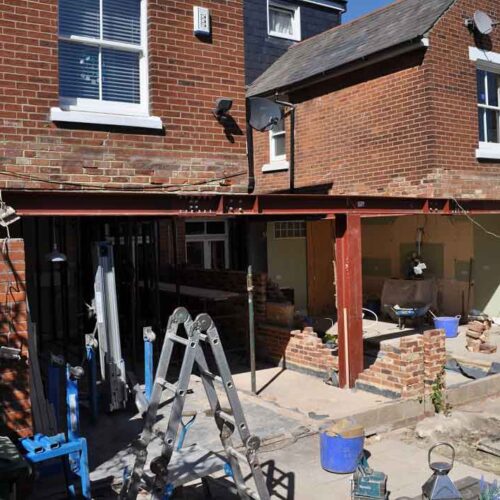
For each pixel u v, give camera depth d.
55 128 6.91
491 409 8.05
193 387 8.59
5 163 6.61
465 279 13.23
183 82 7.81
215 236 15.24
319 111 12.43
